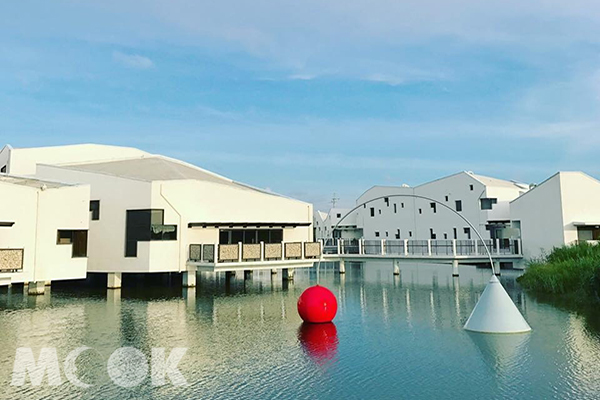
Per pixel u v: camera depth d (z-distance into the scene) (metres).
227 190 26.30
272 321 16.33
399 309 18.64
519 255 32.41
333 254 34.53
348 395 9.15
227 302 20.48
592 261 21.12
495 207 37.56
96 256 24.25
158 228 23.50
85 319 16.53
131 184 23.80
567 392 9.16
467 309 18.44
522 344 12.74
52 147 33.28
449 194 41.97
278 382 9.89
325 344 13.06
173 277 30.94
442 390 9.38
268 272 35.66
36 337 13.77
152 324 15.73
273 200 28.45
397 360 11.48
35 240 19.83
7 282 17.92
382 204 49.06
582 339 13.15
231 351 12.31
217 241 25.98
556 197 30.53
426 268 39.12
